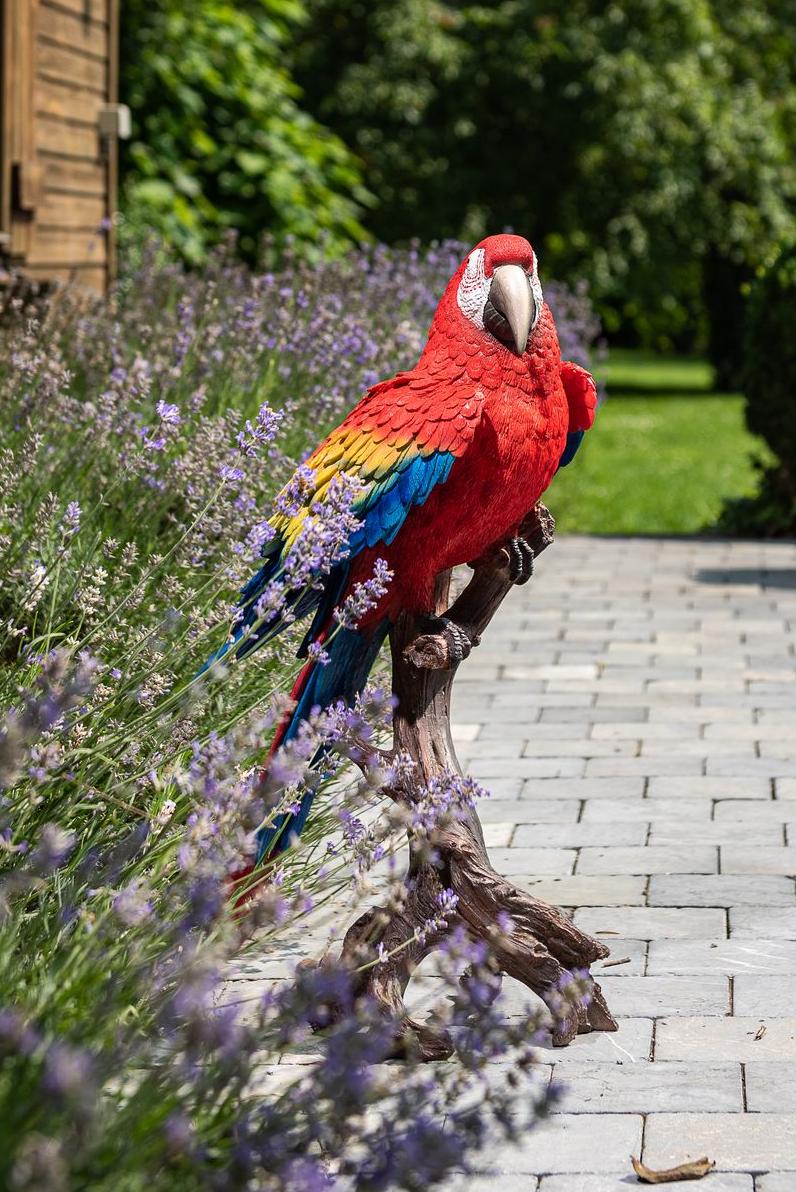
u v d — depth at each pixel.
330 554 3.55
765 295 11.98
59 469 5.45
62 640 4.68
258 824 3.18
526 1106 3.49
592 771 6.24
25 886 2.97
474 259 3.72
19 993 3.06
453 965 3.13
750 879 5.04
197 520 4.36
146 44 16.53
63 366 6.18
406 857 5.06
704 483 16.39
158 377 6.50
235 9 18.77
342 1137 2.69
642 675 7.82
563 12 26.72
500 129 27.80
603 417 24.75
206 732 4.37
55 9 11.07
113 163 12.30
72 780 3.70
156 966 3.12
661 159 27.14
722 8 28.62
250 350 7.19
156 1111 2.61
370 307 8.77
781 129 29.70
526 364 3.70
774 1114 3.50
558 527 13.44
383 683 4.68
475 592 4.11
